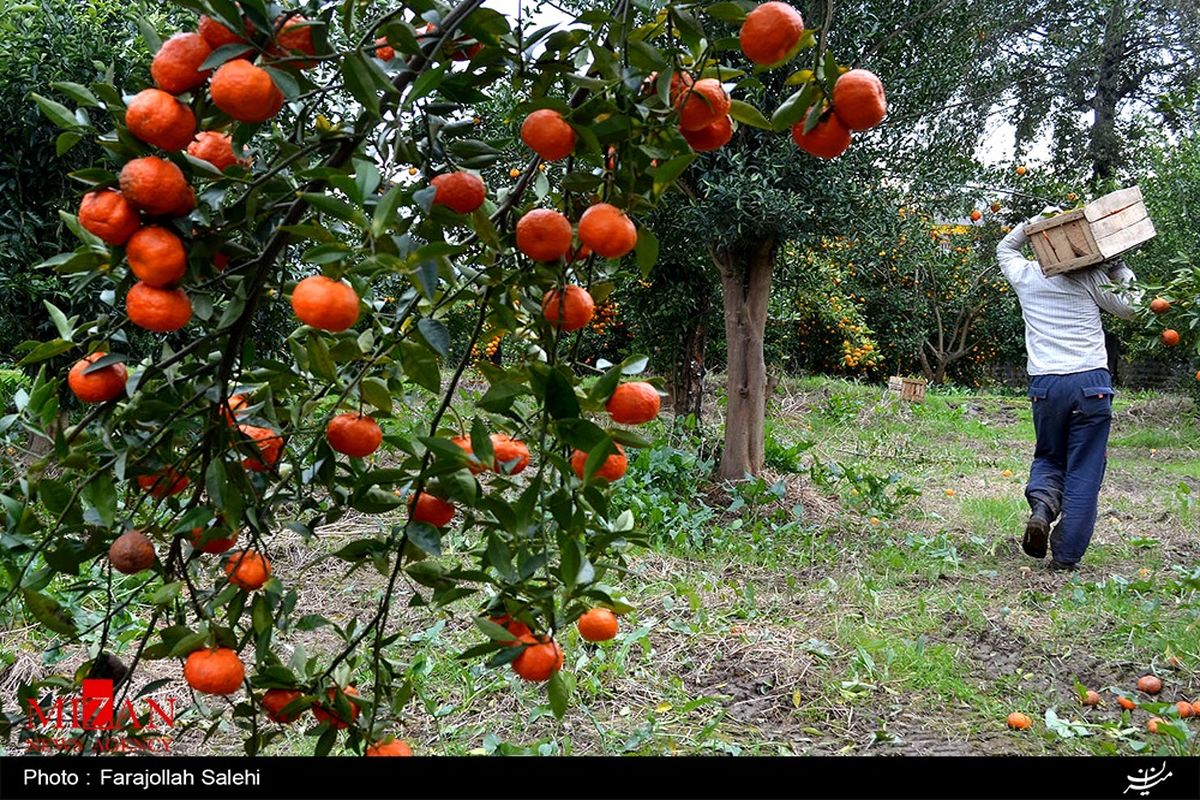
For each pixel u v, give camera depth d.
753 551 4.80
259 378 1.48
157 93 1.15
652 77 1.37
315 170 1.17
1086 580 4.62
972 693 3.21
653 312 6.96
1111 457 9.03
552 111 1.30
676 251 6.14
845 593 4.25
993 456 8.81
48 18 4.98
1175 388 13.23
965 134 6.97
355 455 1.48
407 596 3.91
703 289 6.79
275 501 1.54
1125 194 4.50
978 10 5.93
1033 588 4.46
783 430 9.26
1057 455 4.89
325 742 1.54
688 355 6.97
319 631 3.52
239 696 2.95
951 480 7.43
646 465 5.81
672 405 8.20
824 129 1.37
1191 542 5.40
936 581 4.55
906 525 5.72
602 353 11.55
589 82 1.32
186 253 1.24
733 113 1.41
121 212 1.17
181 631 1.45
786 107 1.37
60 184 5.21
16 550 1.41
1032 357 4.84
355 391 1.57
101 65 4.29
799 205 5.26
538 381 1.27
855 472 6.55
